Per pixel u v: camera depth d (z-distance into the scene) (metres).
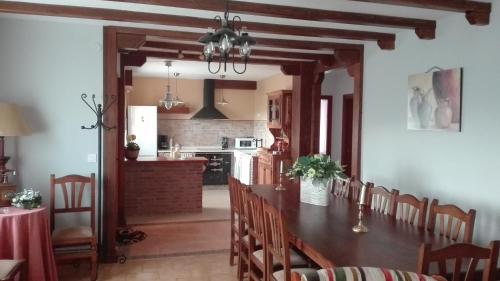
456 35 3.65
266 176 7.62
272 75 8.76
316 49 5.04
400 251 2.43
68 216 4.28
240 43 2.78
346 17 3.66
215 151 9.31
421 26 3.88
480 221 3.38
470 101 3.48
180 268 4.18
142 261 4.37
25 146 4.12
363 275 1.62
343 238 2.68
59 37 4.16
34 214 3.31
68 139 4.23
